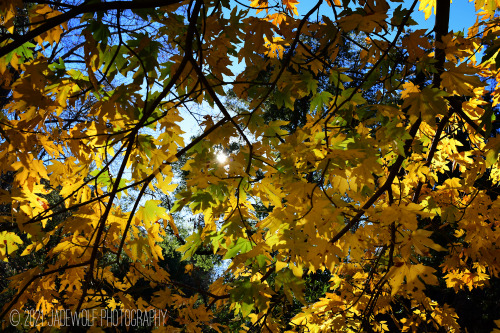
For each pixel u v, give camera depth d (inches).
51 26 65.2
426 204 135.9
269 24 88.1
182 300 113.2
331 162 71.1
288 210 73.5
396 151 86.4
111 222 102.1
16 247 97.3
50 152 95.7
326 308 140.0
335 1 106.3
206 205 81.3
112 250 105.3
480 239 135.8
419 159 146.4
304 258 68.3
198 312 111.3
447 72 83.1
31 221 85.7
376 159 74.2
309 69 103.6
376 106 85.2
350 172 75.0
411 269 62.2
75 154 93.7
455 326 148.9
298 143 77.2
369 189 81.0
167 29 87.8
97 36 75.8
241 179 79.0
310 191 71.6
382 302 142.9
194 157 87.8
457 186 140.8
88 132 95.7
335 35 84.9
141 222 103.9
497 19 112.8
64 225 100.5
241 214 80.0
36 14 83.8
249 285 77.5
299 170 77.3
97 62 76.8
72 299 98.8
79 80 86.4
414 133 106.9
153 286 105.5
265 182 82.7
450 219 138.0
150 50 84.0
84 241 102.3
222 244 96.0
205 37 91.0
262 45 89.5
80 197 104.1
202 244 95.9
